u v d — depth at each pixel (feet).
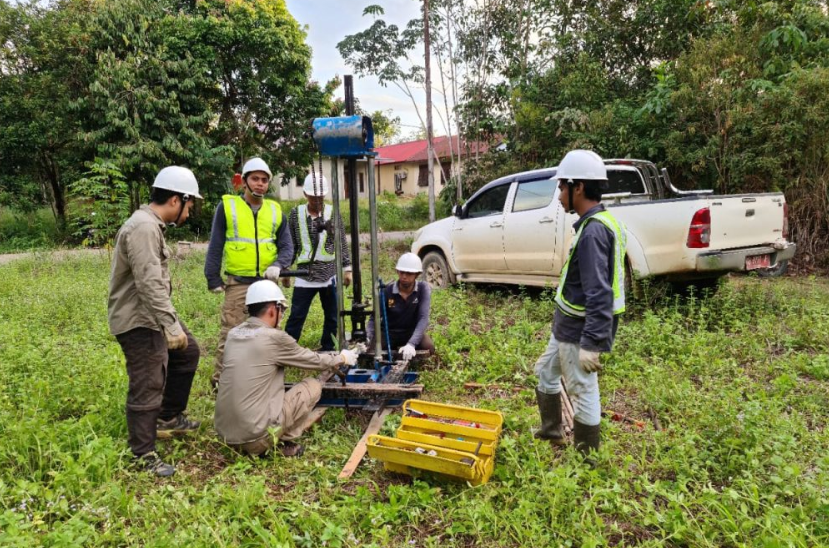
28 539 8.11
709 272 20.49
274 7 65.62
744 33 33.24
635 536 9.11
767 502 9.47
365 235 57.00
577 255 10.37
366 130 13.67
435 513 9.64
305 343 19.54
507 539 8.98
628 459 10.68
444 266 29.07
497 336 18.90
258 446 11.44
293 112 65.41
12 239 56.75
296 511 9.31
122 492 9.81
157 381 11.23
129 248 10.56
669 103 32.81
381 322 16.34
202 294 27.14
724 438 11.24
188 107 55.83
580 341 10.07
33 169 58.44
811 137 29.25
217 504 9.87
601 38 42.70
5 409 13.05
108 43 53.36
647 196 24.22
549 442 11.60
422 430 11.80
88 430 11.99
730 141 31.37
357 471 11.16
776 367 15.98
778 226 22.24
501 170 43.21
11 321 21.54
